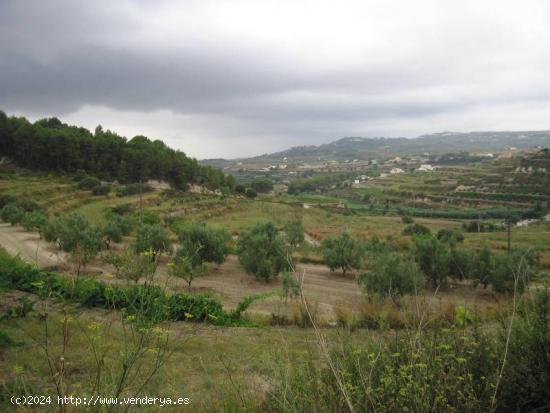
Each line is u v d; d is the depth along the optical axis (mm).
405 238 49094
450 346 3738
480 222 72062
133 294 4207
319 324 11961
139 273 4363
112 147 90500
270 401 4312
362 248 29109
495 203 97625
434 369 3445
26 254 29219
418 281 16188
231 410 4305
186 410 4527
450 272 24578
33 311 9195
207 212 71062
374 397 3334
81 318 8297
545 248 45500
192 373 6344
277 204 91188
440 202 108812
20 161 84000
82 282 9352
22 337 7473
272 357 4836
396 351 4027
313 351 5262
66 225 29969
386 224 78750
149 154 90875
